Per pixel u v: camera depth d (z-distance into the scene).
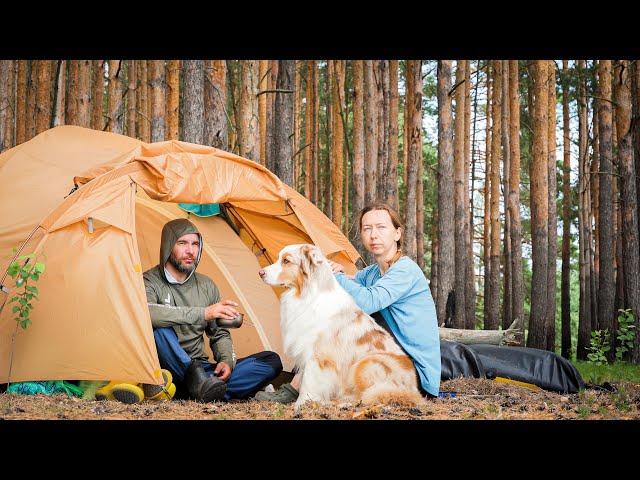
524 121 26.36
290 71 12.79
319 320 5.25
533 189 17.33
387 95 21.12
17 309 5.34
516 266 20.70
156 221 7.77
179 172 6.07
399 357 5.36
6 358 5.46
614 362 13.94
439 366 5.72
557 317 33.53
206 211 7.75
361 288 5.61
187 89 10.29
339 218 22.02
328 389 5.20
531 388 7.29
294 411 4.93
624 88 14.30
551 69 20.80
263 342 7.61
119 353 5.39
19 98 18.70
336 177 22.09
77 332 5.43
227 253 7.82
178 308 5.85
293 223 7.58
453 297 15.30
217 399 5.66
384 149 20.31
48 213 5.84
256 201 7.14
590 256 22.33
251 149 11.16
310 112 25.16
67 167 7.07
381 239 5.82
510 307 23.84
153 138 12.95
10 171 7.00
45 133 7.68
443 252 15.35
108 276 5.51
